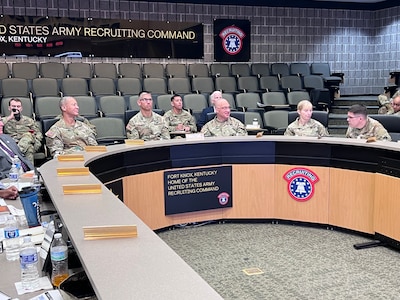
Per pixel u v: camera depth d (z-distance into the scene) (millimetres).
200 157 4273
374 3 10898
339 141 3971
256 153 4359
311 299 2797
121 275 1169
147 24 9195
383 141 3914
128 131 5148
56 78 8055
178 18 9531
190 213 4320
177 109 6371
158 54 9352
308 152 4199
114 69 8609
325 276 3146
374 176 3805
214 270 3287
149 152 4020
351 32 10891
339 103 9914
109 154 3535
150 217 4078
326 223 4203
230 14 9898
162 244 1410
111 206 1865
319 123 4992
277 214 4418
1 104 6617
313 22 10562
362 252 3609
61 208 1832
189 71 9117
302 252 3627
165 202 4172
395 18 10500
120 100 7207
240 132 5090
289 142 4273
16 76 7949
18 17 8305
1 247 1817
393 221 3594
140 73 8797
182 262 1259
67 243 1668
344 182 4027
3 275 1585
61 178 2480
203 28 9664
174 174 4176
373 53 11133
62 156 3137
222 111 4984
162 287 1094
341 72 10930
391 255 3537
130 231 1484
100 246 1390
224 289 2961
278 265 3363
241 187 4418
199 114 7578
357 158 3912
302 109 4887
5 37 8258
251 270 3273
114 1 9039
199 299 1028
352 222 4016
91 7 8898
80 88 7781
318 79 9422
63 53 8672
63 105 4578
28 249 1618
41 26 8469
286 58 10445
